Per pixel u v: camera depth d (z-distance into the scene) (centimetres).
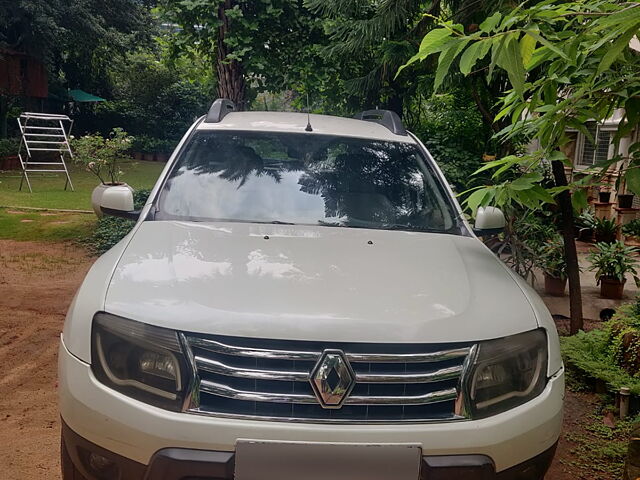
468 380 221
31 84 2420
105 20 2478
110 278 248
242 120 405
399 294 243
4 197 1377
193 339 217
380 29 700
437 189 365
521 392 234
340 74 871
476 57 219
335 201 340
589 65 288
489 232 354
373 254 282
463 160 766
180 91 2931
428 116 895
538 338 245
